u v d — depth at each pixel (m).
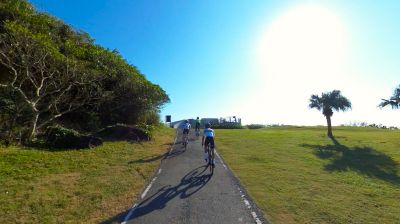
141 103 30.53
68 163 16.73
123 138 26.08
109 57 31.39
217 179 15.30
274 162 20.66
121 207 11.01
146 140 27.11
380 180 17.56
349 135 41.53
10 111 20.28
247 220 9.93
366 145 31.81
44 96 23.91
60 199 11.54
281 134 40.78
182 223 9.58
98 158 18.55
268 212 10.84
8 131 18.97
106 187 13.28
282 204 11.76
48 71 22.78
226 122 58.56
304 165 20.12
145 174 16.02
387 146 31.28
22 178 13.59
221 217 10.13
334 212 11.20
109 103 28.50
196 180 15.03
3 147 17.67
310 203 12.07
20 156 16.48
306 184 15.12
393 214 11.51
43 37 23.62
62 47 28.02
